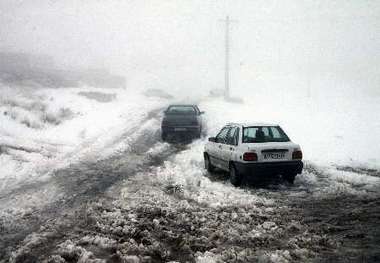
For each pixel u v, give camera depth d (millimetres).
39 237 5363
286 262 4426
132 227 5766
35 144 13867
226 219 6164
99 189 8273
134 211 6656
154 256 4789
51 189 8258
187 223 5977
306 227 5695
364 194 7668
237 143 8781
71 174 9773
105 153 12992
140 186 8555
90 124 19922
